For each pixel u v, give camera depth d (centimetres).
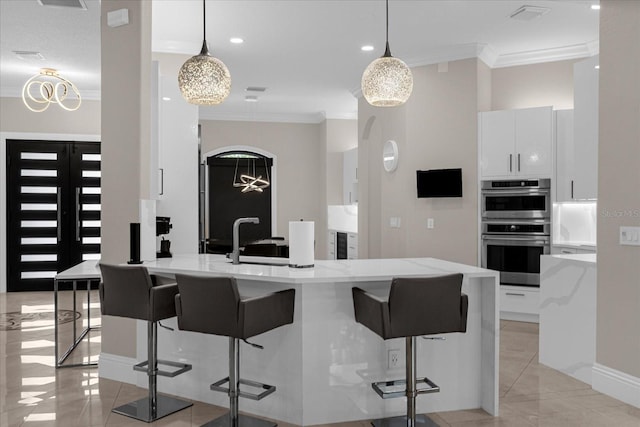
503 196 562
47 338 487
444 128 590
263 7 454
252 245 536
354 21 491
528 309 550
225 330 258
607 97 344
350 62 621
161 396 338
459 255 583
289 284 297
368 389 305
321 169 954
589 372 365
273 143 955
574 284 379
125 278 293
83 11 425
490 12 473
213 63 335
